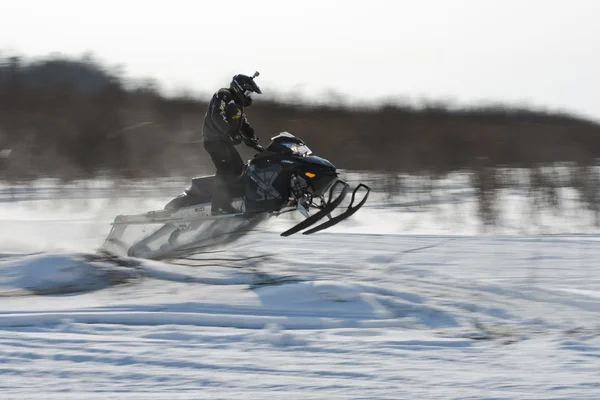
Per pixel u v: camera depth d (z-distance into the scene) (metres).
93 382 16.73
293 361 18.20
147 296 24.84
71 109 80.94
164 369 17.59
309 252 36.31
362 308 23.48
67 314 22.19
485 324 22.23
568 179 57.78
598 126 100.19
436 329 21.66
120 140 74.06
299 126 77.62
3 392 16.09
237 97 30.73
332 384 16.56
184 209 31.59
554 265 32.81
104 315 22.19
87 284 26.27
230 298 24.42
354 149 70.50
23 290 25.61
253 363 18.03
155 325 21.95
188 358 18.39
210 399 15.67
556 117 102.31
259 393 16.02
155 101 86.94
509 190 55.44
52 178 68.00
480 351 19.22
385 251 36.72
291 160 30.02
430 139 76.75
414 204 55.84
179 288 25.86
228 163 30.64
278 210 30.70
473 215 50.69
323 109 87.88
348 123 80.25
